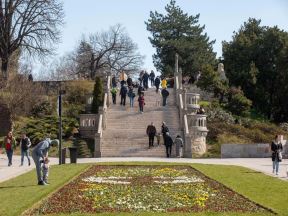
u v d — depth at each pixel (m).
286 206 16.95
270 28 76.69
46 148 22.83
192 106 55.97
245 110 64.50
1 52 64.81
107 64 105.88
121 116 50.94
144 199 18.73
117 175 27.36
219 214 15.39
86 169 30.23
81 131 51.50
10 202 17.34
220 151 48.31
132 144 46.25
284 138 55.56
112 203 17.67
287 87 72.25
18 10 64.94
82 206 16.92
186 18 99.88
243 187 22.16
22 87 59.62
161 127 47.56
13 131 52.56
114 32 107.81
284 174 29.78
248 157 47.34
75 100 64.12
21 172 29.25
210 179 25.45
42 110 60.19
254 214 15.39
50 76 101.94
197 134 48.66
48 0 65.06
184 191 21.02
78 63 107.31
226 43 78.69
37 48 65.81
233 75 74.94
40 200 17.73
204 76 67.12
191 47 95.12
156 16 100.62
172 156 44.50
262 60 75.81
